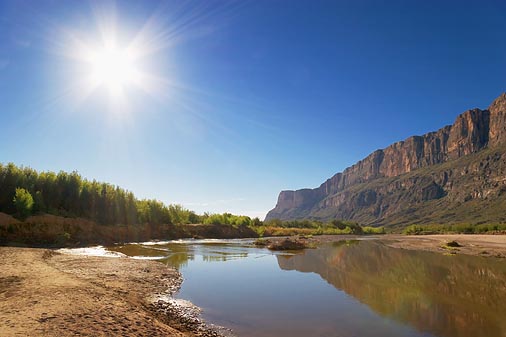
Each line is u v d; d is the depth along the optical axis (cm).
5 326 891
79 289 1448
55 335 847
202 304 1471
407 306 1462
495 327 1177
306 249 4444
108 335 896
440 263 2875
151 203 7538
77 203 6125
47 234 4181
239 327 1171
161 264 2652
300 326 1190
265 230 9931
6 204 5053
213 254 3691
